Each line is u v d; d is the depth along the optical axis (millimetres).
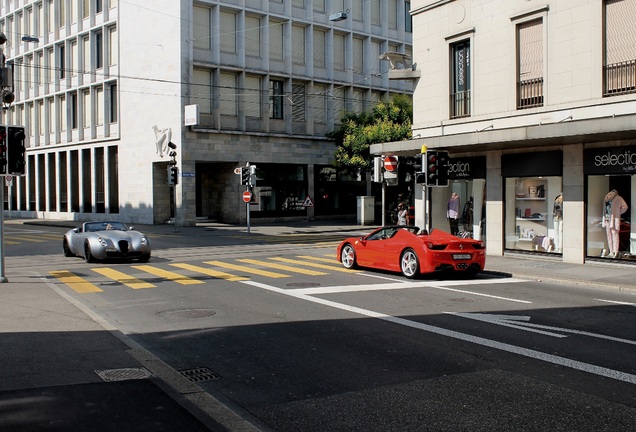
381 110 40656
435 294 12938
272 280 15211
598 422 5492
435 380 6836
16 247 25906
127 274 16422
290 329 9516
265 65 42969
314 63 46281
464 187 22250
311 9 45344
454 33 21469
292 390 6535
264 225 41594
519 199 20297
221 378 7012
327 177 47594
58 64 53000
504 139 17797
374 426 5453
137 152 43656
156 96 41375
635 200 17031
